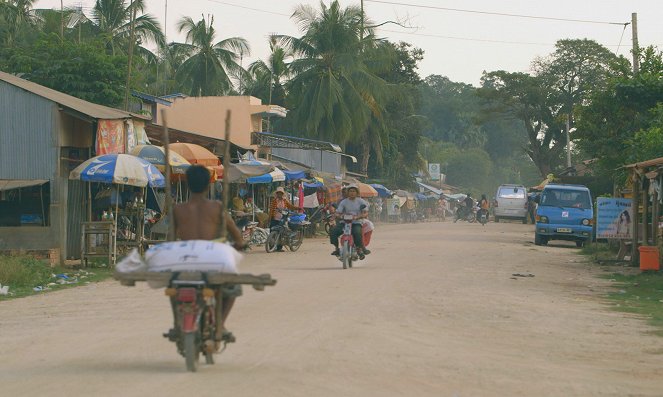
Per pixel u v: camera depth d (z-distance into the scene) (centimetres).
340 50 6284
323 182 4991
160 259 860
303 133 6284
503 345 1129
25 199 2459
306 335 1152
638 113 3481
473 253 2983
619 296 1794
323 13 6262
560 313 1477
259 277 846
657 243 2445
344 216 2309
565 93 9556
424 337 1169
